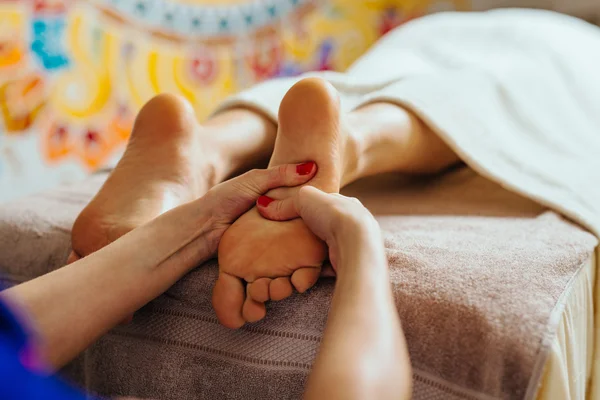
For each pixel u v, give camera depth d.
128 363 0.70
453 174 1.06
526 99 1.13
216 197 0.66
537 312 0.57
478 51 1.35
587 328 0.73
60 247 0.78
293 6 1.84
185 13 1.65
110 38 1.54
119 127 1.61
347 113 0.82
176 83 1.67
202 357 0.66
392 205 0.91
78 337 0.59
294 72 1.89
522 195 0.88
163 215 0.66
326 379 0.47
